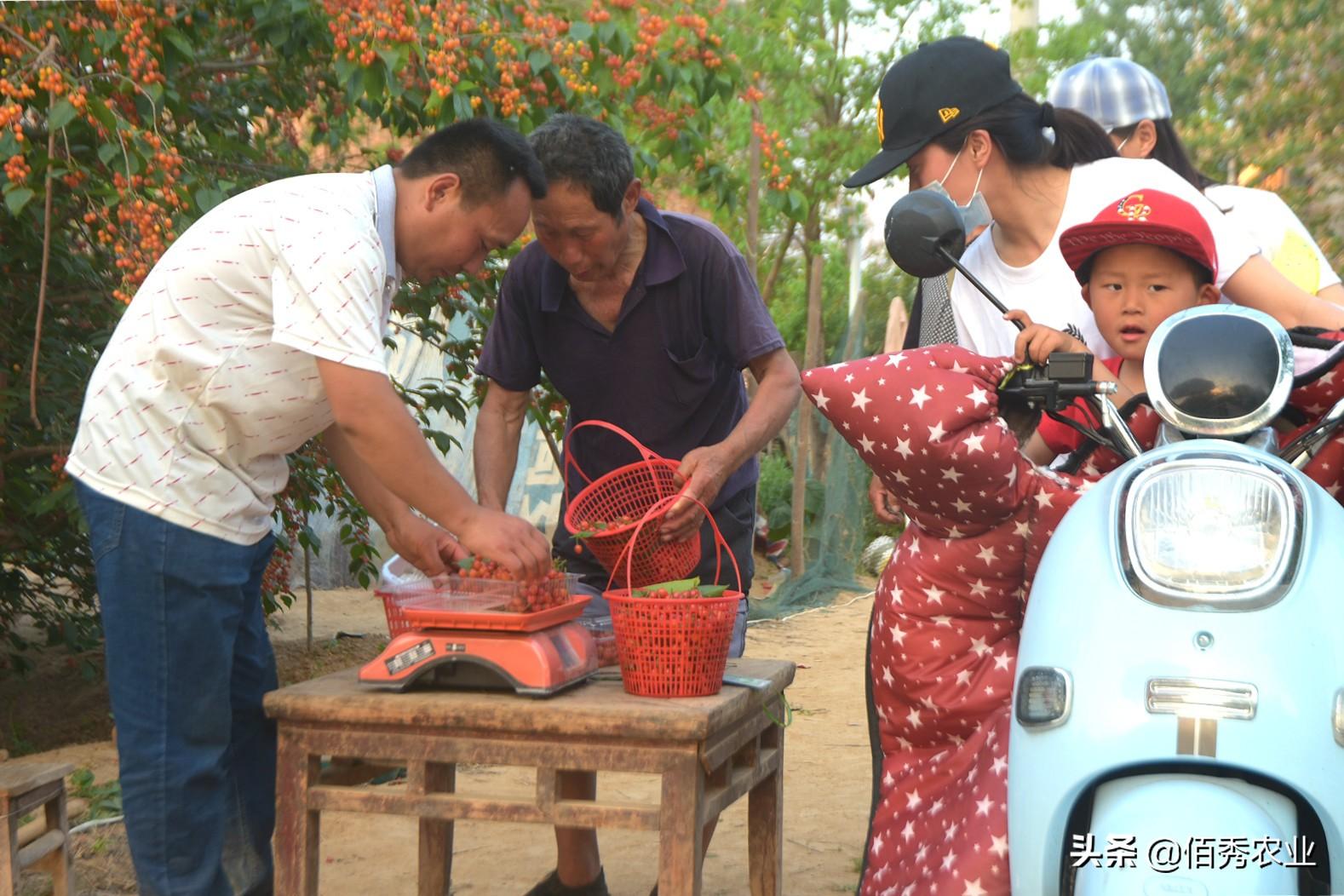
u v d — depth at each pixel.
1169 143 4.17
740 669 2.99
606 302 3.49
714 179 5.83
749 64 11.32
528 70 4.98
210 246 2.71
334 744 2.60
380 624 8.89
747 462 3.68
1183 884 1.72
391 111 5.27
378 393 2.60
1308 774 1.80
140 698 2.78
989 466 2.36
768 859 3.11
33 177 4.44
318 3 4.79
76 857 4.11
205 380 2.72
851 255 13.98
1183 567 1.90
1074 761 1.89
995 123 3.06
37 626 6.45
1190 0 14.65
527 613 2.60
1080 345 2.40
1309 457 2.26
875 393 2.38
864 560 11.66
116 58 4.33
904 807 2.58
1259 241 3.74
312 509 6.64
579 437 3.68
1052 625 1.98
